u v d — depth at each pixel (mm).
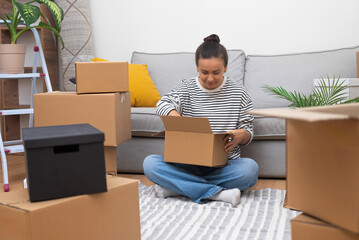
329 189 854
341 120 804
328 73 2787
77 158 1157
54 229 1102
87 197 1171
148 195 2104
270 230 1553
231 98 2068
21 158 3330
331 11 3031
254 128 2410
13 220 1095
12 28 2564
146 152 2600
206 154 1828
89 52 3424
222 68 1979
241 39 3236
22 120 3797
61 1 3406
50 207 1092
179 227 1615
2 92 3623
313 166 890
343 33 3021
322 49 3070
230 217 1723
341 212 829
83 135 1153
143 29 3463
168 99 2061
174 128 1905
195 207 1869
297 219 911
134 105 2910
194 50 3354
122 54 3527
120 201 1260
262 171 2461
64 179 1146
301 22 3098
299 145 924
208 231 1564
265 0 3158
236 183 1999
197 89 2098
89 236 1178
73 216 1140
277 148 2436
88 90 2088
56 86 3686
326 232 866
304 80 2812
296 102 2221
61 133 1178
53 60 3639
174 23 3383
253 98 2887
